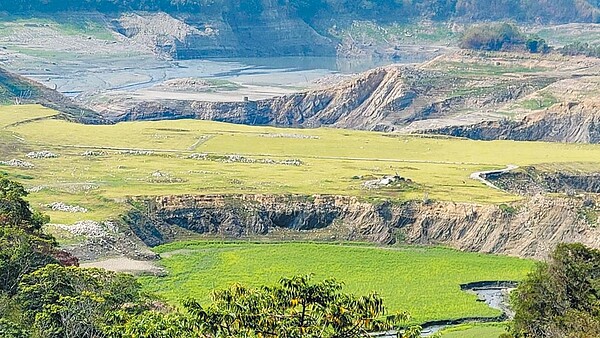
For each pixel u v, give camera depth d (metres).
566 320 176.88
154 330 115.56
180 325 109.75
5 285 181.62
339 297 104.31
